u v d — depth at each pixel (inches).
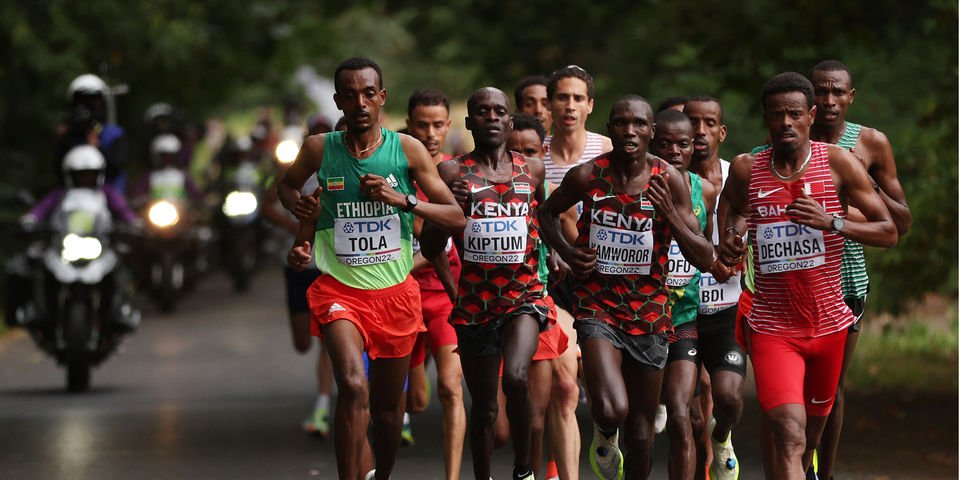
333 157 996.6
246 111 5216.5
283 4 3432.6
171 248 2664.9
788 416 925.2
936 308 2394.2
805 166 940.6
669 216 959.6
